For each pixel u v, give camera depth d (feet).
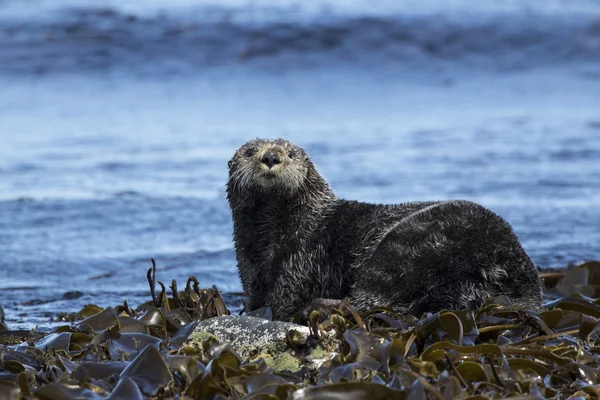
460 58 286.05
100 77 276.41
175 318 69.77
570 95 248.73
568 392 52.16
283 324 60.59
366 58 286.46
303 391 48.24
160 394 50.70
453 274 67.82
